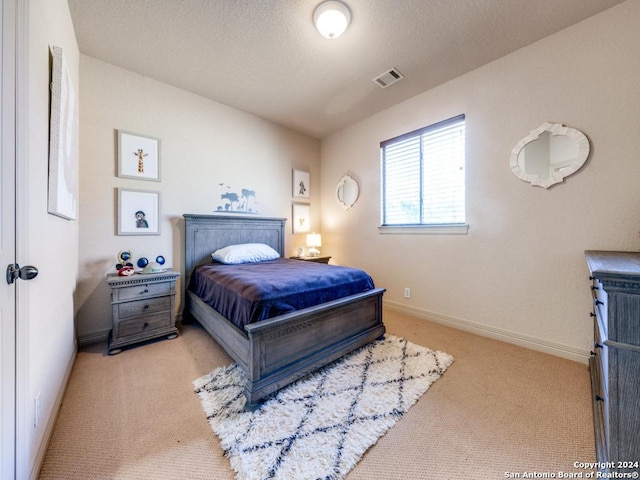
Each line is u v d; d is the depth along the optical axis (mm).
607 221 1827
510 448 1186
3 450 819
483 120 2428
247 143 3416
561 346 2029
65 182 1517
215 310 2104
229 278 2047
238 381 1694
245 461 1105
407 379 1715
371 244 3521
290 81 2703
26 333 937
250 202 3447
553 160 2035
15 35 911
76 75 2098
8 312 853
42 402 1133
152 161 2662
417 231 2988
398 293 3188
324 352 1818
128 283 2156
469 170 2533
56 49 1301
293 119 3605
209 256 3021
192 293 2695
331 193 4105
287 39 2111
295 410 1426
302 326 1709
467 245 2564
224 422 1333
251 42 2145
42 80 1173
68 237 1764
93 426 1302
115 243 2455
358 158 3686
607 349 839
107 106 2416
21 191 922
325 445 1192
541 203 2111
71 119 1706
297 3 1771
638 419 789
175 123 2820
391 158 3316
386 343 2264
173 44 2172
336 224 4027
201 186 3014
